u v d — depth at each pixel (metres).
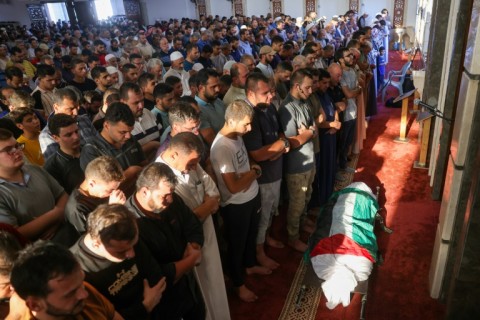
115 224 1.48
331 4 17.14
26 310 1.31
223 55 7.55
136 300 1.71
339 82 4.57
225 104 3.80
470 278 2.34
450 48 3.94
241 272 2.93
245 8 18.64
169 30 12.91
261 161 2.95
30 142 3.09
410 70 7.66
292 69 4.33
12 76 4.91
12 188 2.02
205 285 2.43
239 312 2.88
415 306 2.87
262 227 3.21
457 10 3.58
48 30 16.41
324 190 4.04
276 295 3.02
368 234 3.14
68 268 1.22
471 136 2.30
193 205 2.25
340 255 2.83
